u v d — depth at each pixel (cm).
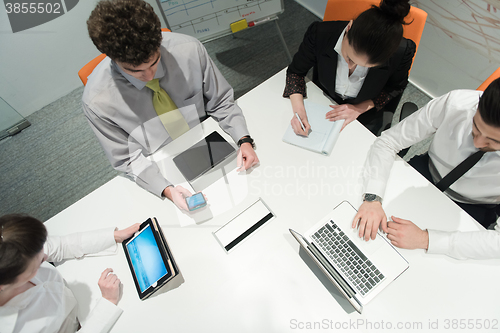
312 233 100
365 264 93
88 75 122
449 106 97
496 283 90
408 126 109
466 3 146
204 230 105
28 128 227
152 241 100
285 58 238
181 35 118
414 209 102
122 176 121
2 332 83
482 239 91
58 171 207
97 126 114
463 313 87
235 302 94
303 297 92
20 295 85
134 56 85
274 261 98
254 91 134
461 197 116
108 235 104
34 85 221
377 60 98
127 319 94
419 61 194
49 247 100
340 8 134
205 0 187
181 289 97
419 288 90
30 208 195
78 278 101
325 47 123
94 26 81
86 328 91
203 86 130
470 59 163
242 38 252
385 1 87
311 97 131
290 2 266
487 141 83
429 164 124
